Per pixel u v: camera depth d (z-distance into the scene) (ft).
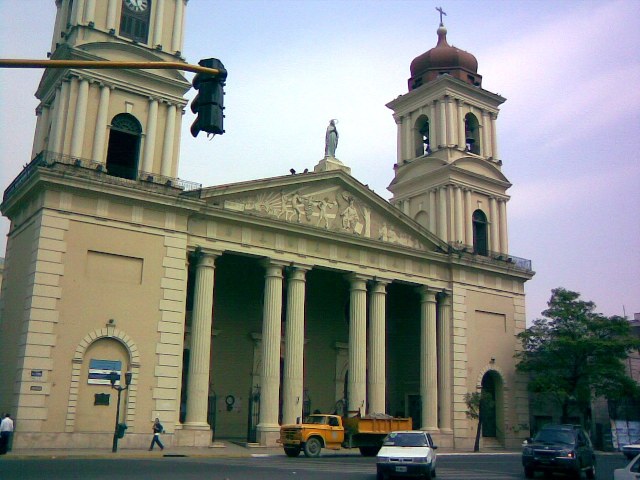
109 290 117.70
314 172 149.38
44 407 107.65
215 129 42.19
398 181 194.08
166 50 136.46
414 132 194.08
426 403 160.56
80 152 121.29
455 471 93.04
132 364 117.60
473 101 189.57
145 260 122.52
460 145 183.11
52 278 112.06
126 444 114.11
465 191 181.68
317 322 171.94
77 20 127.03
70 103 123.03
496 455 142.61
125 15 133.90
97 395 113.80
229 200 137.39
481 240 185.78
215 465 88.58
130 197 122.01
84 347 113.29
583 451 88.74
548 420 192.65
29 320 108.88
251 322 161.07
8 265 129.49
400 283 163.94
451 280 170.30
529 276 188.03
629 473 56.13
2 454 94.73
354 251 154.20
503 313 180.86
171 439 119.14
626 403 201.87
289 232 143.64
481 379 170.60
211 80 42.68
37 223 114.93
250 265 163.43
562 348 168.45
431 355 163.12
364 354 150.51
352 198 156.97
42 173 112.88
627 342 166.50
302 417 137.08
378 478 76.38
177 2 140.05
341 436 119.34
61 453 98.68
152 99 131.95
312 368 167.94
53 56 134.82
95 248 117.39
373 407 150.61
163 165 130.72
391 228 163.02
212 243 132.98
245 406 155.33
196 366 126.82
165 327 122.52
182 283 126.31
